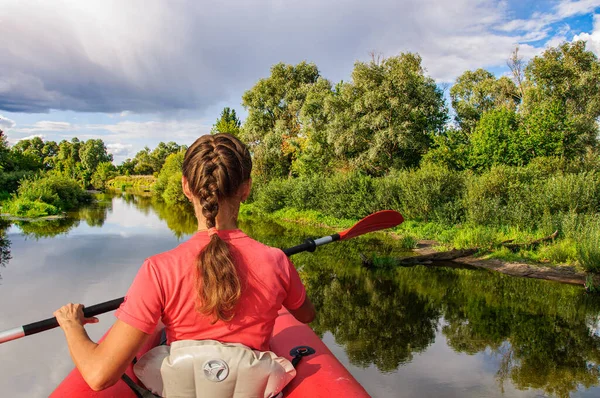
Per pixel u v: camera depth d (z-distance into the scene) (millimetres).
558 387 3207
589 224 8156
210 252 1104
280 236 11281
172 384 1153
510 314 4926
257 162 28578
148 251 8562
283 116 28469
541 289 6055
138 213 17859
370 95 18703
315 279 6547
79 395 1406
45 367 3492
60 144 92562
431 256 8016
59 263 7328
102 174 64875
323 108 22547
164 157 82062
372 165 19938
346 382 1471
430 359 3689
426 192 11617
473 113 28938
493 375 3395
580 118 20922
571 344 4059
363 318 4766
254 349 1200
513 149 16594
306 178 17906
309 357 1657
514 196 10336
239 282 1114
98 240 10008
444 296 5656
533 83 25641
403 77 18859
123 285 5934
